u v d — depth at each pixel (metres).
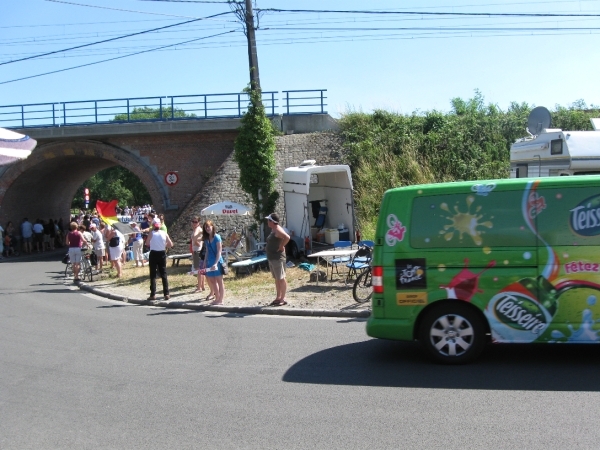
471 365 6.95
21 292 16.03
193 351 8.23
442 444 4.71
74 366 7.62
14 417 5.77
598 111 25.28
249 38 19.84
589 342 6.58
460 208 6.92
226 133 27.77
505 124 24.31
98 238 19.38
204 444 4.93
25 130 28.75
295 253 17.34
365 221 19.89
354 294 11.13
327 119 25.95
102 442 5.06
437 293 6.92
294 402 5.90
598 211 6.62
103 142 28.80
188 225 22.80
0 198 29.94
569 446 4.59
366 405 5.72
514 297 6.73
